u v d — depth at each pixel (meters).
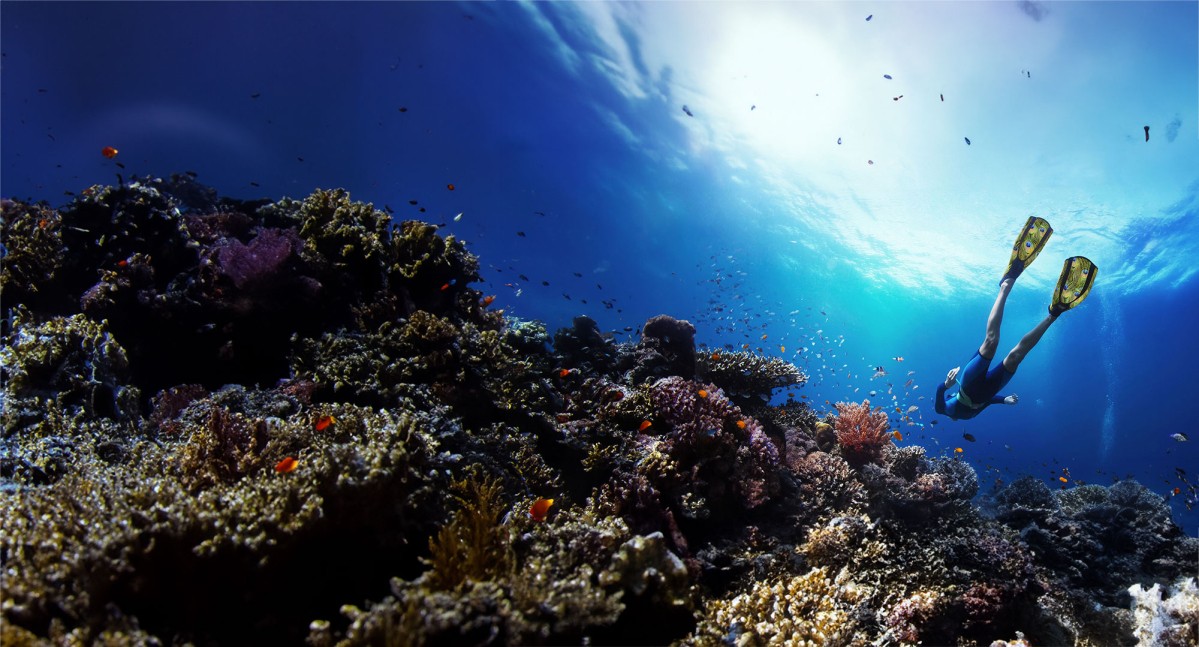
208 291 6.15
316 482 3.07
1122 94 26.86
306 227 6.91
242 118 41.78
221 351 6.02
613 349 8.41
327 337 5.91
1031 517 7.18
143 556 2.54
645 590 3.34
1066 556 6.59
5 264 6.15
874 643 4.52
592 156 43.97
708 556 4.98
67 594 2.50
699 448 5.70
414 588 2.77
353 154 44.84
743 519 5.71
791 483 6.27
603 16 34.09
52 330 5.09
